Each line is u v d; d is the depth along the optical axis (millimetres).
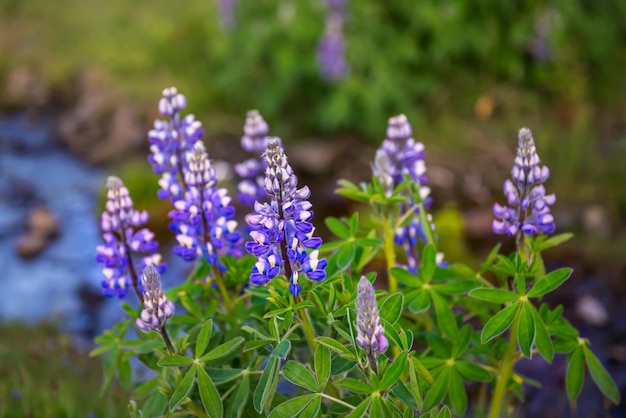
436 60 2381
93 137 2590
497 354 883
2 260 2031
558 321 831
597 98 2400
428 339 852
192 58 2840
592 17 2525
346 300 748
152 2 3275
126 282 838
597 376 837
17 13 3377
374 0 2504
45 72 2902
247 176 993
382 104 2363
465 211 2010
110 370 869
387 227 877
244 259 850
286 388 1152
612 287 1684
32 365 1264
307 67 2398
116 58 2869
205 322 773
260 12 2584
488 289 781
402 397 718
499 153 2232
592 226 1900
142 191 2029
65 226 2174
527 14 2416
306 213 700
